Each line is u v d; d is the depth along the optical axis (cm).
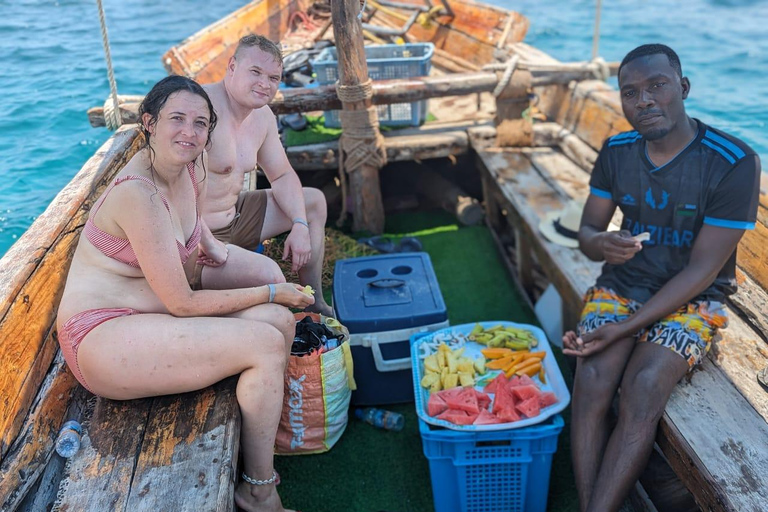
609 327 286
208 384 243
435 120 597
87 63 714
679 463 254
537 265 503
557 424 276
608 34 880
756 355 295
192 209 259
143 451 225
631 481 260
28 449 222
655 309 280
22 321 246
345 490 313
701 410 265
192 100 223
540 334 325
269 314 250
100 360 231
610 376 282
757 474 235
